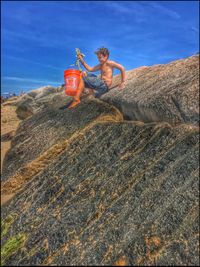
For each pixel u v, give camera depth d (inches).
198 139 77.7
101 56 139.8
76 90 152.3
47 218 85.0
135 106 114.9
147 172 78.3
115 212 71.8
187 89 92.4
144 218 65.4
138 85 131.0
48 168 111.9
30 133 163.5
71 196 88.9
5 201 119.0
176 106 93.4
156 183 72.9
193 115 88.0
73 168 102.3
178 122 93.6
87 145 112.5
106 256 60.7
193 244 55.3
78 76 148.9
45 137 143.6
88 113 142.7
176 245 56.5
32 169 127.6
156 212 65.2
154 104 101.5
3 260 76.9
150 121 109.5
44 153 127.9
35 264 68.7
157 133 92.2
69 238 71.2
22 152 144.4
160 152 82.9
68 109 163.6
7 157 155.1
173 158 77.4
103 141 108.3
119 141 101.7
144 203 69.4
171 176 72.0
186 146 78.6
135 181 78.3
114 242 63.1
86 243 66.7
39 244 75.1
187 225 59.0
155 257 56.1
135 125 104.7
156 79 123.5
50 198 94.3
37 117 191.9
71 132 131.9
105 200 78.0
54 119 162.6
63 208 85.5
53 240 73.5
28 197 102.0
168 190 68.9
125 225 66.0
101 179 87.9
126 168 85.6
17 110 386.3
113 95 138.7
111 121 125.3
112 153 97.7
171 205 64.8
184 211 62.0
